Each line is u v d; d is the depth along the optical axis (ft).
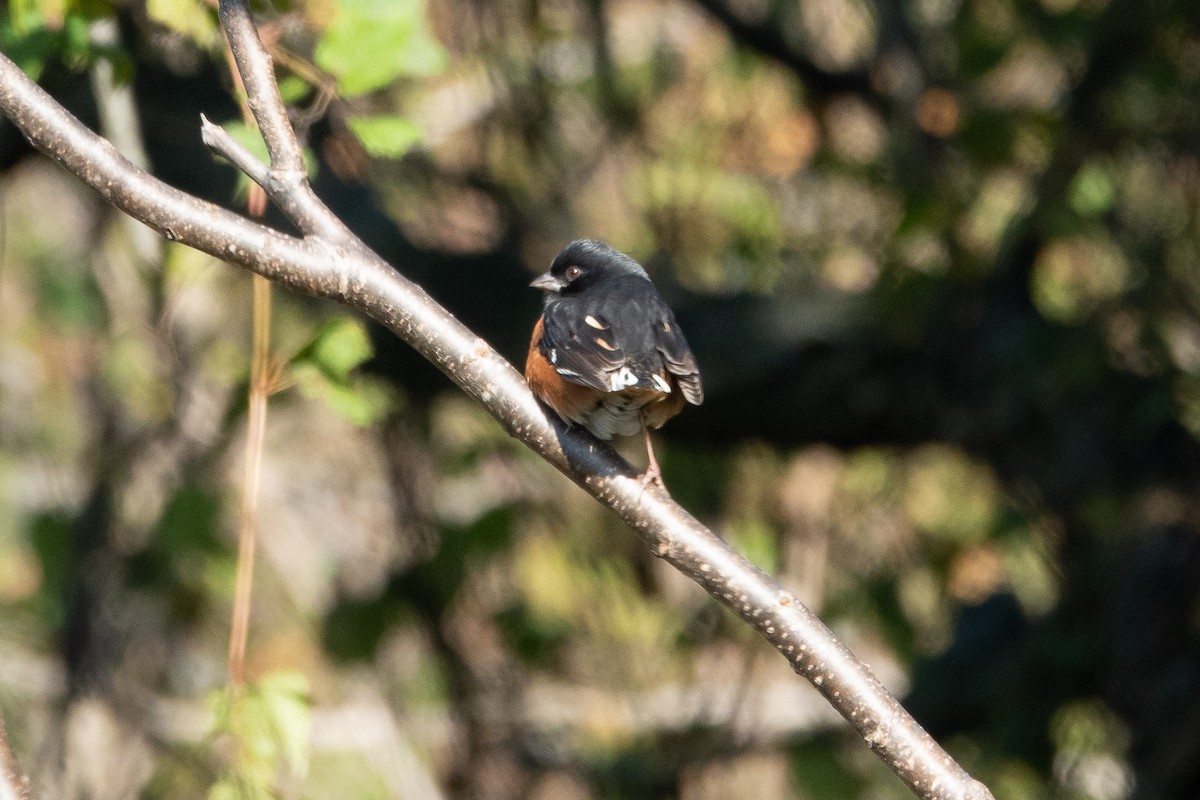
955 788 17.46
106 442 43.96
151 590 40.57
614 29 48.88
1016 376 39.83
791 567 47.26
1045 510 41.98
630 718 44.73
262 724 21.66
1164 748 39.99
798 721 44.88
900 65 43.19
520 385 19.24
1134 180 42.60
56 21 24.16
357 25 22.15
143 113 34.81
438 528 39.45
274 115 18.94
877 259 43.01
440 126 44.80
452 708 41.42
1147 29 38.63
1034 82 47.11
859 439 40.47
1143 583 41.47
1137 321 40.47
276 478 49.85
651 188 46.39
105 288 42.32
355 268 18.92
